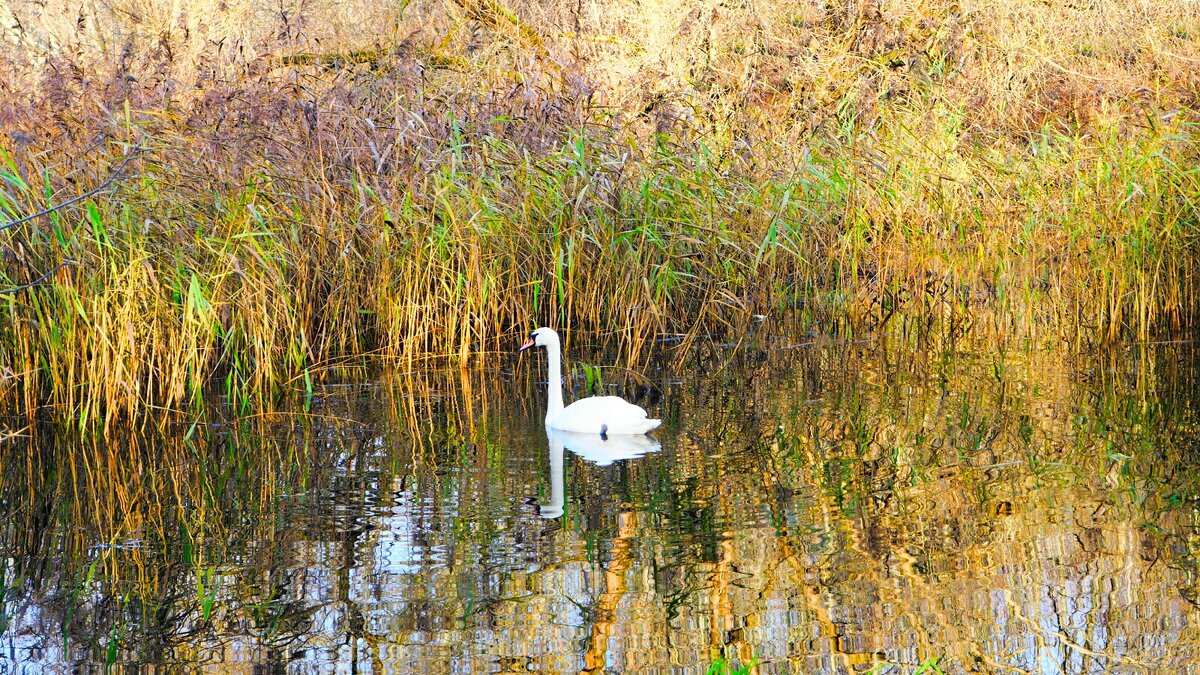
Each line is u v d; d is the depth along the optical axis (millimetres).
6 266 10484
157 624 6621
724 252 13727
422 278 12805
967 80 17188
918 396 11344
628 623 6430
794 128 15406
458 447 9867
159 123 12242
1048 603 6602
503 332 13492
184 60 15453
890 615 6480
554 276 13023
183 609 6797
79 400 10766
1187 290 13438
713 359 13094
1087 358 12727
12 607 6930
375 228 12727
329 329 12719
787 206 13766
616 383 12070
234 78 14172
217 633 6488
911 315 14141
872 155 14367
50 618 6766
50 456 9828
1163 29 18797
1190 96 15664
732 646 6137
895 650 6070
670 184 13461
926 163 14391
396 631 6410
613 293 13359
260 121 12562
